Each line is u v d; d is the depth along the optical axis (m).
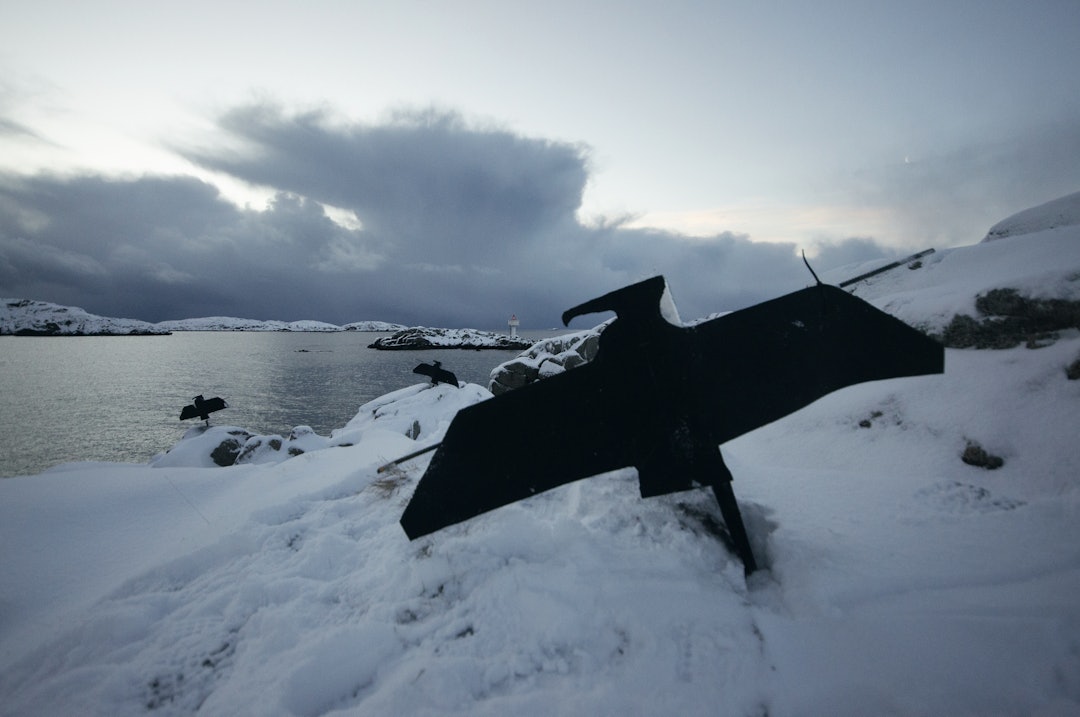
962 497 3.27
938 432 6.59
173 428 38.53
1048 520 2.86
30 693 2.38
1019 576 2.37
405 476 4.84
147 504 5.09
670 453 2.48
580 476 2.55
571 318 2.49
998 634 2.03
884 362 2.20
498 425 2.62
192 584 3.20
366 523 3.83
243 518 4.08
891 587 2.34
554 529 3.18
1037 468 5.43
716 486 2.60
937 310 8.16
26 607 3.30
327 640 2.37
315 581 3.04
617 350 2.50
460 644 2.35
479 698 2.03
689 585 2.54
